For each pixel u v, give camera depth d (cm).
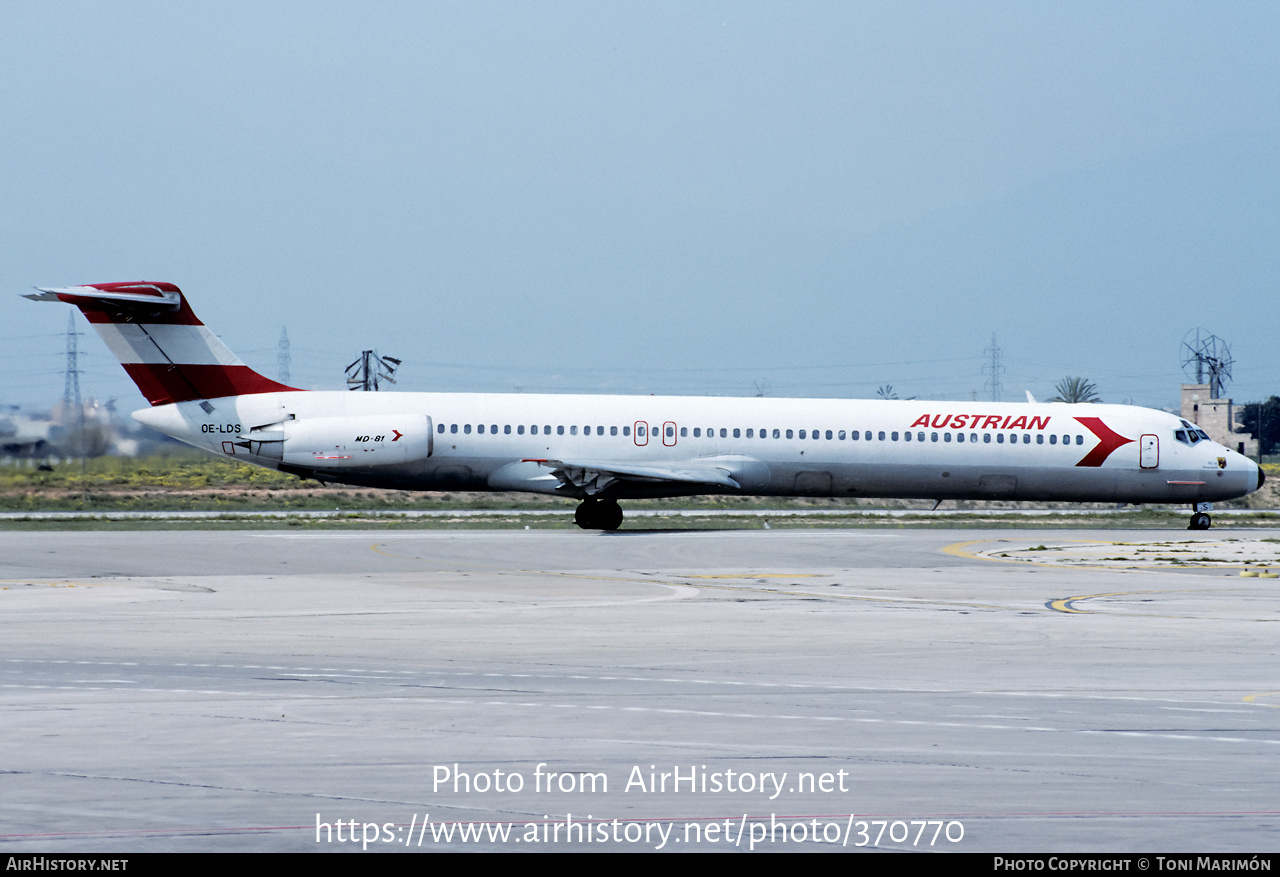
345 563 7012
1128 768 2498
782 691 3319
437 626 4559
